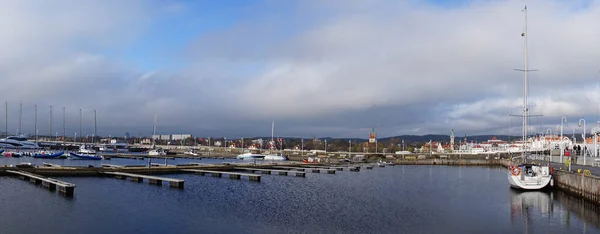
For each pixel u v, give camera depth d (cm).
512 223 4472
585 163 9075
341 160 17938
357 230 4109
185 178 8569
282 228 4134
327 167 12631
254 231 3984
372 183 8606
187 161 17000
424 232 4072
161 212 4772
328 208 5275
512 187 7500
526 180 6981
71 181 7388
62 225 4100
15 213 4572
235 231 3969
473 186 8144
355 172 12000
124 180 7675
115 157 17000
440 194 6775
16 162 12544
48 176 7950
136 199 5612
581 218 4697
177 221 4331
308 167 12481
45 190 6169
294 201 5800
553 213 4997
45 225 4088
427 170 13588
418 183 8762
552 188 7106
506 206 5519
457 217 4781
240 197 6056
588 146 12356
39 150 17875
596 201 5166
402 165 16875
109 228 4019
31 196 5631
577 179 5909
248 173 9712
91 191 6216
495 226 4341
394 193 6875
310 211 5044
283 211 5009
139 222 4269
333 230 4091
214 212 4838
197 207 5131
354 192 6938
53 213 4616
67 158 14875
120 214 4631
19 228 3956
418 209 5278
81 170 8250
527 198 6203
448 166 16262
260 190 6938
